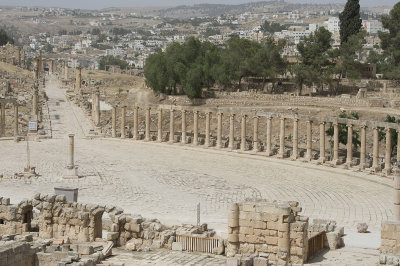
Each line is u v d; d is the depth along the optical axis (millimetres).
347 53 190000
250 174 116875
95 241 64562
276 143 156875
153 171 118438
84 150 141500
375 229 77750
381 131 135750
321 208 90562
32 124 155625
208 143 146375
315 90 198125
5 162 123938
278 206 57500
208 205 92125
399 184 69625
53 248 53125
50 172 114812
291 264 57438
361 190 103312
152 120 192625
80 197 95375
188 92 195625
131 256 60219
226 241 61469
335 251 64750
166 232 65500
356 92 188375
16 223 66625
